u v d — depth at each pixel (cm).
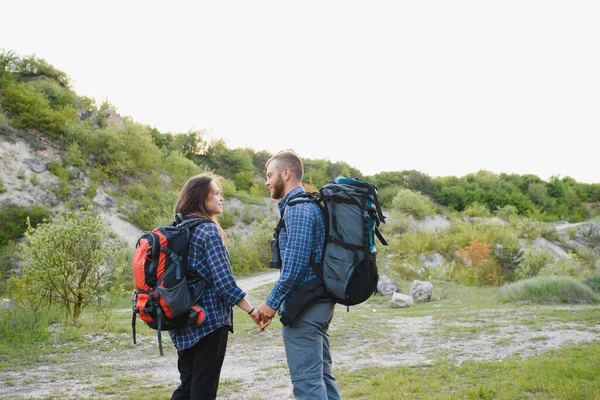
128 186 4006
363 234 288
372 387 503
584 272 2717
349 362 680
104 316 1102
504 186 8431
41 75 4884
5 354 748
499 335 868
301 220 283
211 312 276
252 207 5038
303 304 282
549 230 4859
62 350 791
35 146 3709
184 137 7156
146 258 266
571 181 9338
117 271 1113
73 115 4406
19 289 1070
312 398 283
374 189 300
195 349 275
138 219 3591
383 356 721
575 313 1150
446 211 7331
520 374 518
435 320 1159
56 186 3481
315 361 289
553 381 479
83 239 1027
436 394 456
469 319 1141
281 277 280
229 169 7150
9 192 3206
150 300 259
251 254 3562
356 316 1295
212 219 304
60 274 987
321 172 8206
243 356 760
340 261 282
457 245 3788
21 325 878
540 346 736
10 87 4159
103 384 558
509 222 6109
